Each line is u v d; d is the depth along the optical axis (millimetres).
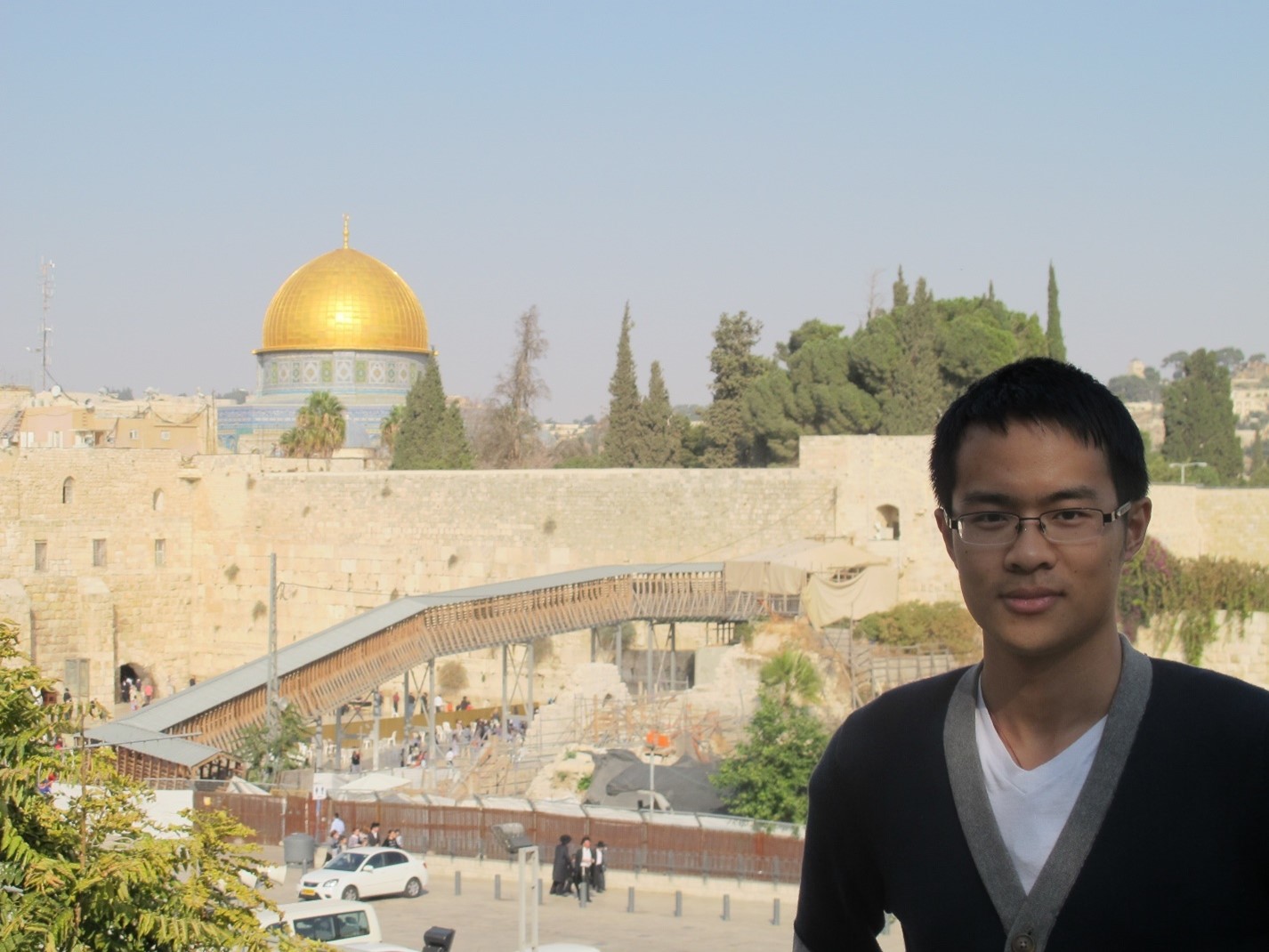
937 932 4270
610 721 48312
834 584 55000
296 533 73000
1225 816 3998
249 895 15359
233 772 44344
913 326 72000
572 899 33438
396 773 47031
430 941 22156
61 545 71062
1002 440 4270
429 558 70250
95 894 13938
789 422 76875
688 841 34438
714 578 57938
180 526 74875
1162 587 52938
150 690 72875
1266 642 52031
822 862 4773
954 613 54719
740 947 28625
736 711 48281
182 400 106062
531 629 55312
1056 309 86688
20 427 89938
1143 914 3977
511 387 91250
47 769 15148
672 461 90375
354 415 103438
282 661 48500
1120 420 4316
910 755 4492
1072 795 4176
